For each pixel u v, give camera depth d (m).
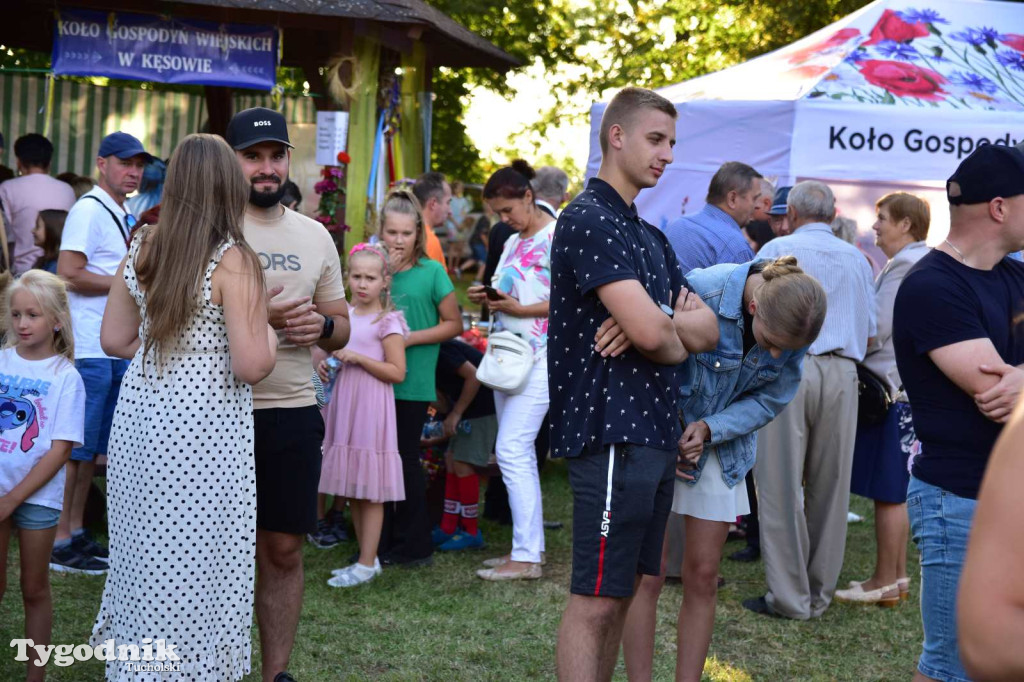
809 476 4.63
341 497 5.57
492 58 9.05
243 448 2.89
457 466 5.56
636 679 3.34
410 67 8.10
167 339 2.76
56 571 4.67
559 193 5.50
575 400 2.80
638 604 3.35
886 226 4.94
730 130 6.33
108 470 2.89
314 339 3.25
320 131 6.93
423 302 5.12
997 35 6.93
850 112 6.12
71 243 4.69
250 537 2.93
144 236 2.90
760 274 3.27
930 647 2.67
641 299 2.63
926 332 2.63
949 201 2.72
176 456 2.77
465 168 14.97
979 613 1.07
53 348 3.29
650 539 2.88
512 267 5.08
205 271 2.75
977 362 2.53
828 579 4.62
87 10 6.77
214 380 2.81
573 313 2.81
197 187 2.76
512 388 4.87
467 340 6.50
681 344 2.72
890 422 4.75
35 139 6.32
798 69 6.63
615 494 2.72
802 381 4.46
